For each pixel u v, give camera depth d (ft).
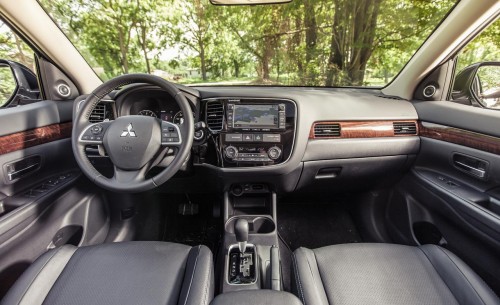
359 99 5.24
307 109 4.68
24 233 3.67
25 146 3.96
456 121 4.35
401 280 3.04
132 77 3.66
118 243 3.54
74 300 2.71
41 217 3.99
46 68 4.62
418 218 5.03
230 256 4.38
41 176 4.37
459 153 4.32
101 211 5.48
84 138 3.69
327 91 6.06
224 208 5.16
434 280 3.01
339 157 4.95
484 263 3.70
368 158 5.07
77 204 4.82
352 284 3.03
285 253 5.82
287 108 4.63
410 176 5.27
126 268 3.11
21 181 3.99
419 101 5.31
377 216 6.09
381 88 6.38
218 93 4.79
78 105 4.48
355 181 5.59
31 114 4.06
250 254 4.37
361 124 4.87
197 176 5.13
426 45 4.98
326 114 4.79
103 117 4.54
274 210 5.17
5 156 3.66
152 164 3.75
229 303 2.54
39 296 2.72
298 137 4.60
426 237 4.85
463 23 4.24
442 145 4.64
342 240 6.19
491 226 3.46
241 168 4.66
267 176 4.75
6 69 4.64
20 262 3.65
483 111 4.01
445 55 4.75
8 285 3.50
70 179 4.62
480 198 3.91
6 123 3.65
